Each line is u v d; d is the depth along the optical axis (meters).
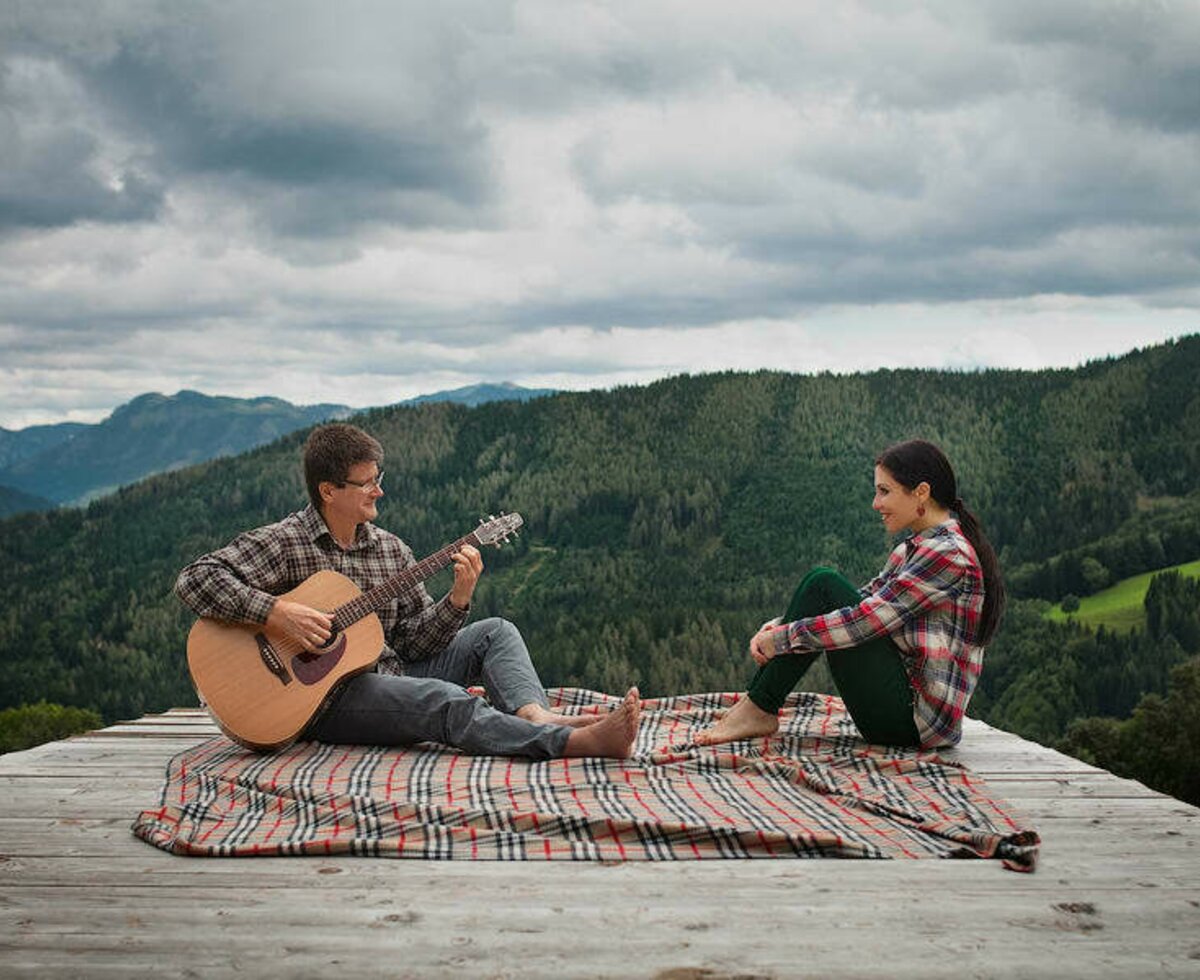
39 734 77.75
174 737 4.86
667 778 3.68
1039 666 92.12
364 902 2.59
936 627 3.92
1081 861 2.92
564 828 3.08
